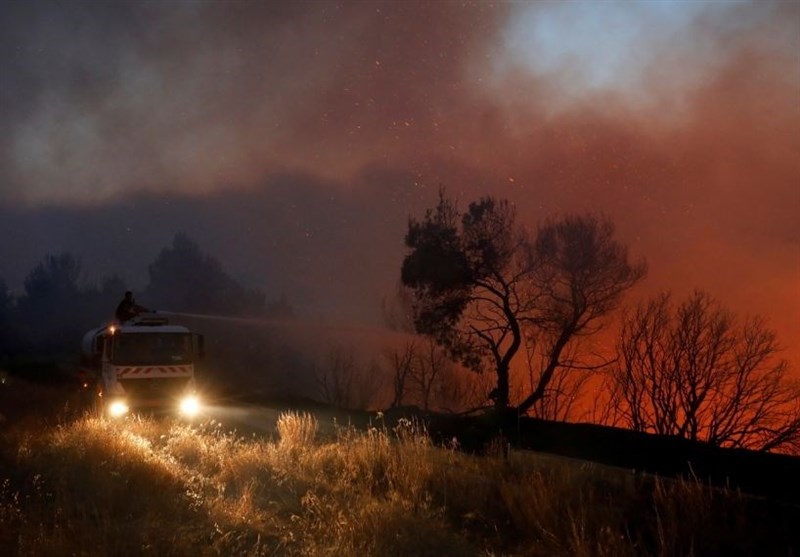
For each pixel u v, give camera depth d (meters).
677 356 14.99
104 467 9.63
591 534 7.39
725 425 14.31
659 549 7.03
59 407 17.61
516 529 7.99
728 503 7.79
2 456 11.20
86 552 6.50
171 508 8.12
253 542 7.25
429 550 7.16
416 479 9.23
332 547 6.97
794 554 6.77
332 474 10.31
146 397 17.59
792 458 11.91
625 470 9.17
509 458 10.28
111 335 17.95
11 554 6.63
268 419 17.53
